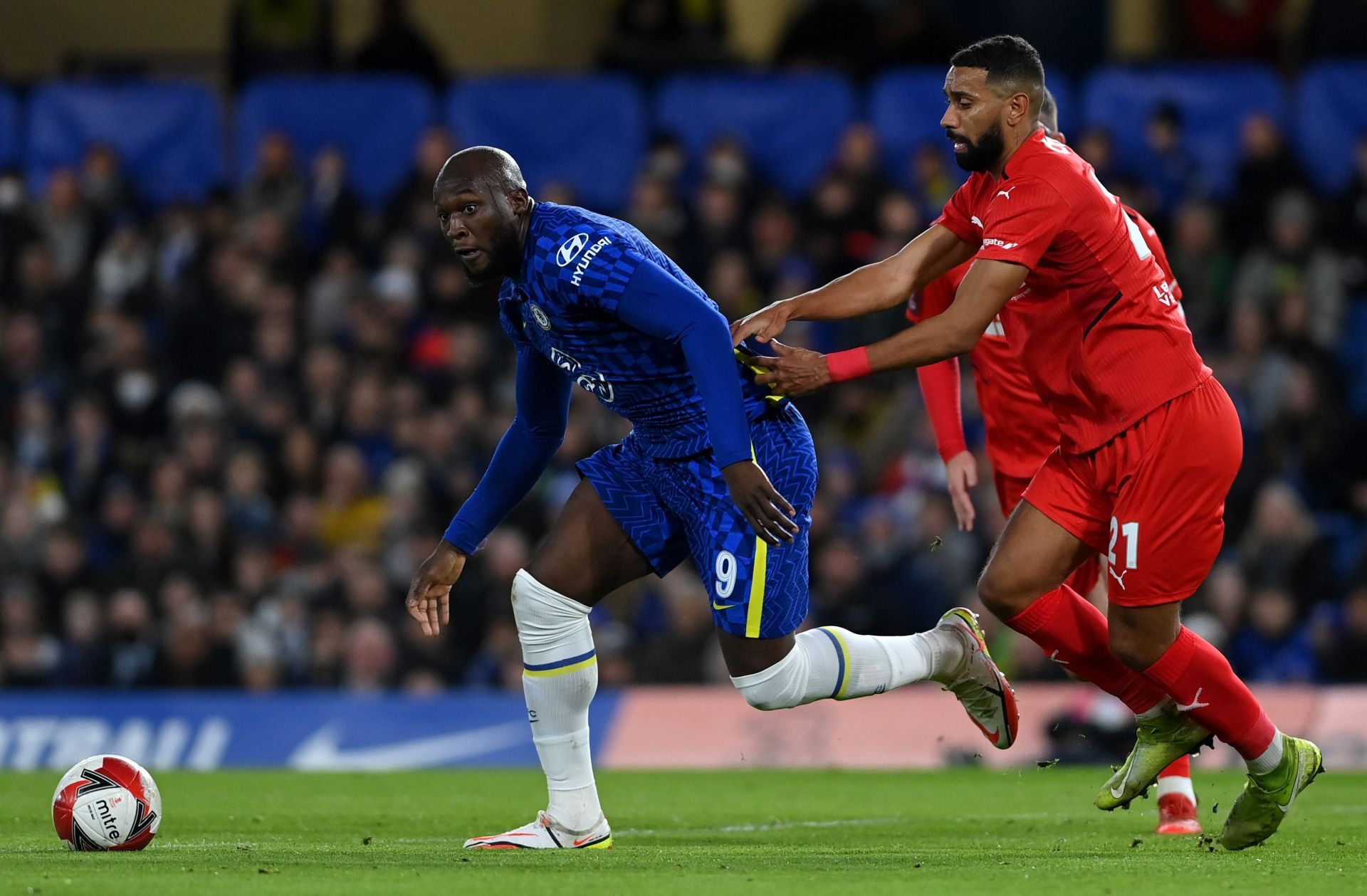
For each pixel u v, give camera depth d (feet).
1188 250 150.92
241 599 133.18
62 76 188.75
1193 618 124.98
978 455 133.90
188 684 131.54
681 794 88.28
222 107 179.73
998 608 59.62
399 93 170.91
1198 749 59.26
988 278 54.34
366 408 148.97
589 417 141.49
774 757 111.45
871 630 124.36
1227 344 149.79
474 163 54.65
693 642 126.00
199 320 157.48
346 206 163.63
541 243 54.49
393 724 114.83
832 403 146.61
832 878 47.60
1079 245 55.01
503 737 114.11
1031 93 55.98
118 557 143.13
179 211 163.94
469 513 61.11
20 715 115.96
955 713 110.73
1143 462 55.52
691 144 167.53
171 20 191.21
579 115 168.86
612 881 46.55
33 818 70.90
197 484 144.25
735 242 154.30
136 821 56.34
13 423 153.79
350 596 132.26
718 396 52.85
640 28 180.04
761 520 53.01
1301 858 54.34
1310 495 140.77
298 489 146.72
